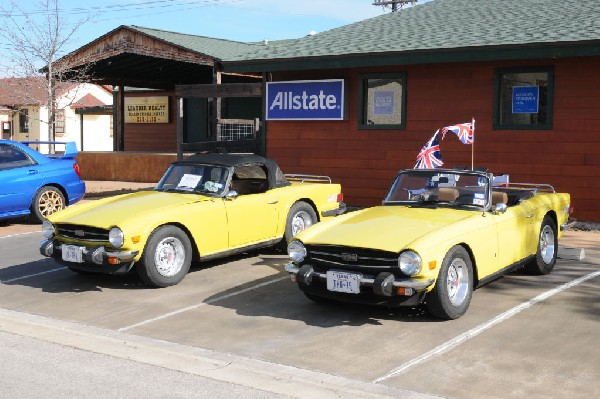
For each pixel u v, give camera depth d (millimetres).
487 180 7812
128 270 8094
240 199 9414
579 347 5953
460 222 7105
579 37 11734
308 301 7758
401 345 6105
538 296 7742
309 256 7133
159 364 5758
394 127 14430
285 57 14867
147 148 32719
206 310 7426
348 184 15117
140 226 8078
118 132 31953
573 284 8328
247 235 9477
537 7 14570
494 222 7488
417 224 7070
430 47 13086
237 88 17219
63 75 25250
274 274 9125
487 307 7305
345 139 15094
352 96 14945
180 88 18141
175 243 8539
